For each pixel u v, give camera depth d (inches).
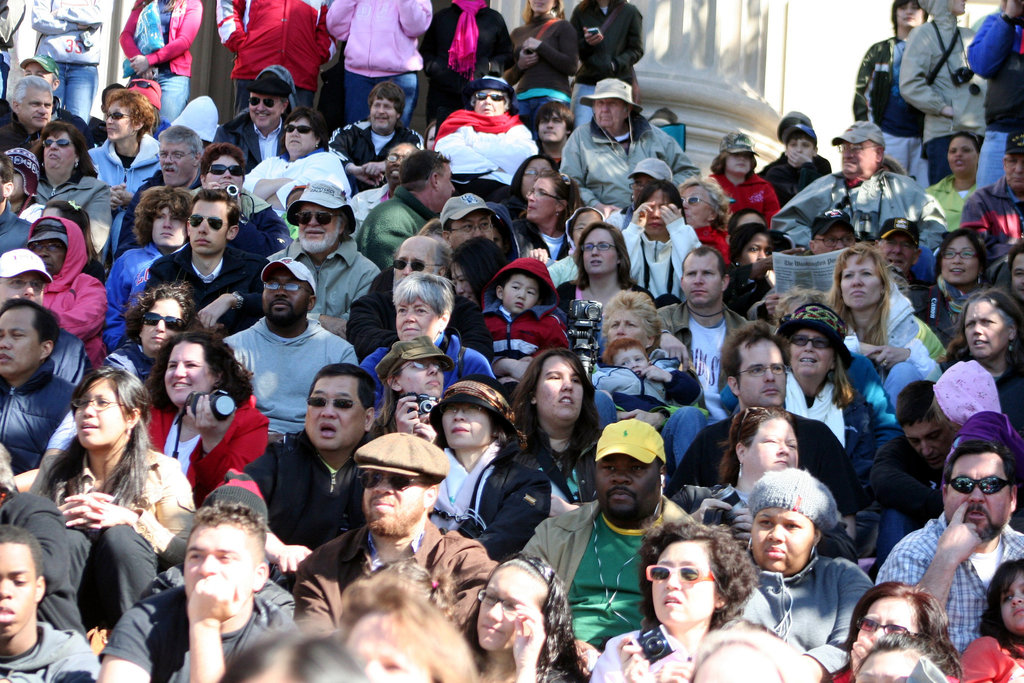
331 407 613.9
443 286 736.3
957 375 677.9
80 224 907.4
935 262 964.0
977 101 1280.8
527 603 498.6
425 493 543.8
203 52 1544.0
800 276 879.1
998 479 580.7
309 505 610.2
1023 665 535.8
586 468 661.3
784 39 1561.3
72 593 529.3
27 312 705.6
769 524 550.0
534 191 979.3
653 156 1133.1
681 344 810.8
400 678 261.1
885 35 1579.7
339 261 882.1
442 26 1235.9
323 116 1167.0
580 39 1246.9
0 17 1258.0
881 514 670.5
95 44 1269.7
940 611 503.5
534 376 668.7
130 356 749.3
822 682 501.0
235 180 964.6
